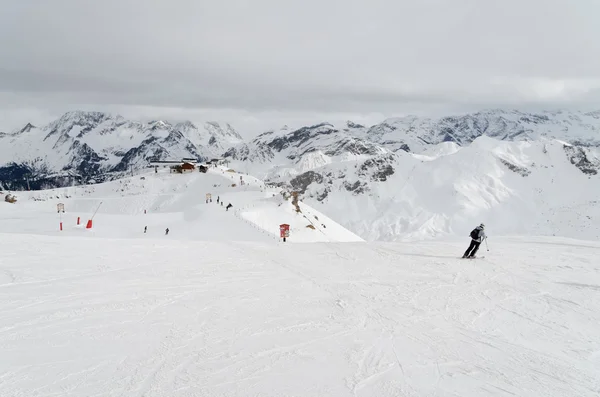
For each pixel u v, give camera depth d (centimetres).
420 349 1094
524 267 1977
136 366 969
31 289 1540
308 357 1033
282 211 8969
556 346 1130
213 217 7188
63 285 1600
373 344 1116
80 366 962
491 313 1363
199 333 1163
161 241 2773
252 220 7456
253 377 931
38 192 16775
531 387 920
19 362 973
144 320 1252
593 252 2347
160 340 1112
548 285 1672
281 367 980
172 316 1290
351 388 898
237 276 1797
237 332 1176
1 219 7644
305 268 1962
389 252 2364
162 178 16612
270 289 1600
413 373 967
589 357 1071
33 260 2017
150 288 1585
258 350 1065
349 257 2222
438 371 980
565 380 953
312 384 909
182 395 855
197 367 971
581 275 1822
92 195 15500
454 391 897
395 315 1334
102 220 7238
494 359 1048
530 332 1217
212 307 1379
